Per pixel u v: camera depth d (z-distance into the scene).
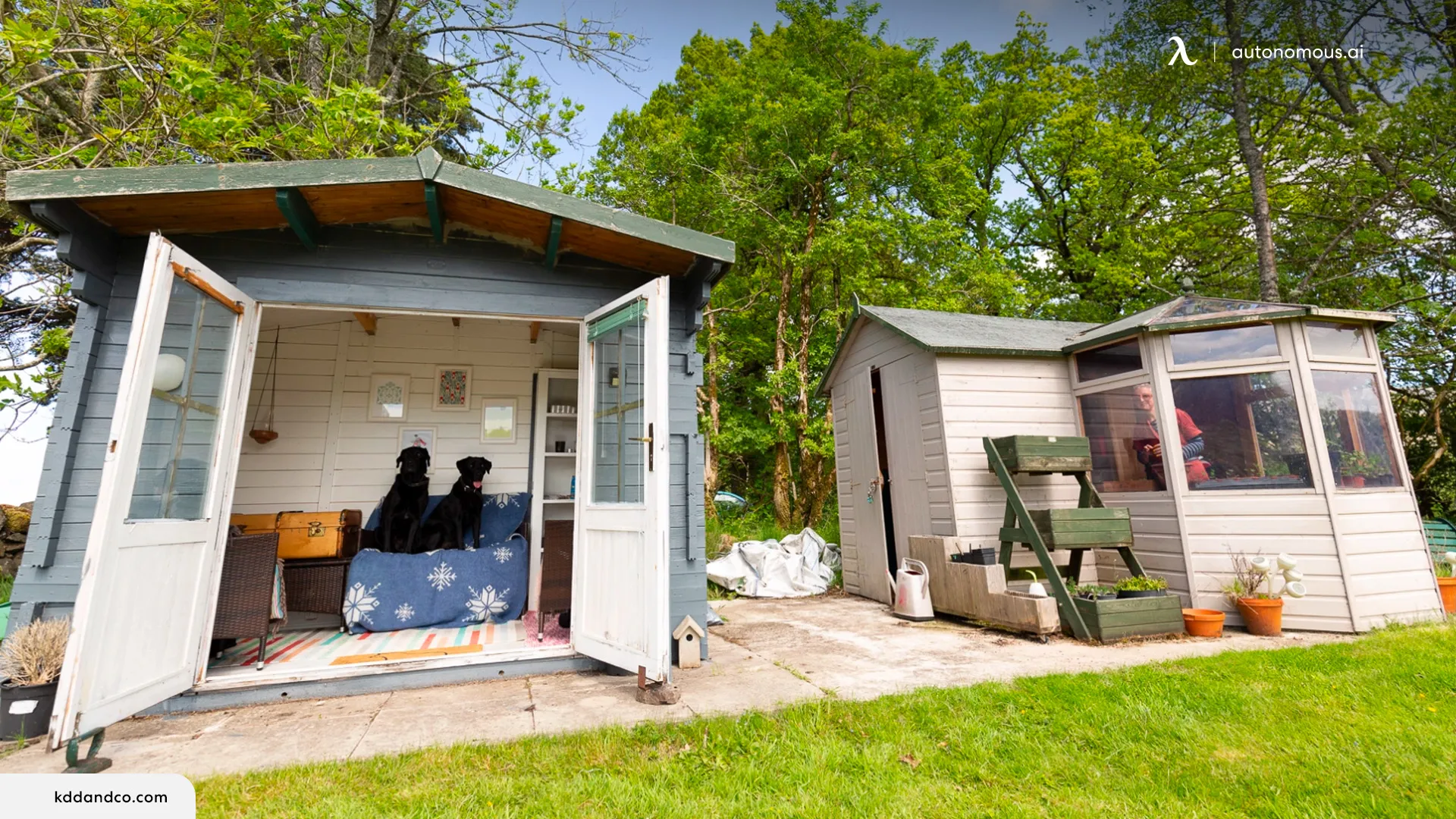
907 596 5.57
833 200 13.45
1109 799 2.17
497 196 3.53
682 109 15.87
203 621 3.25
